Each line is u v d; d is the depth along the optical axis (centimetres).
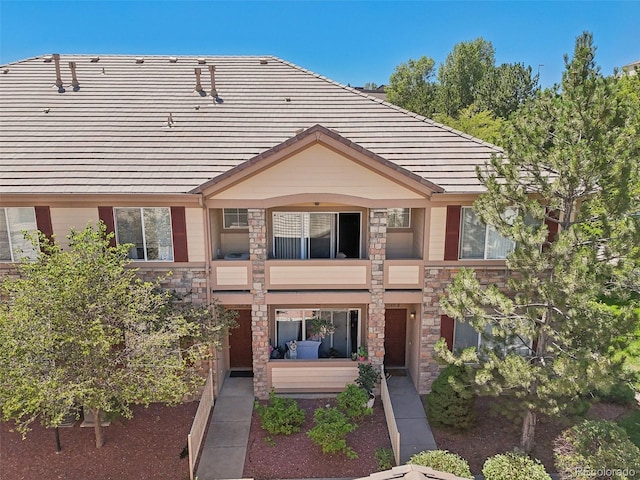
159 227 1434
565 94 1048
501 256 1464
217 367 1542
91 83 1916
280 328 1658
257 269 1468
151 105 1780
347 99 1828
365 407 1384
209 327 1345
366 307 1598
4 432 1308
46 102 1780
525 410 1165
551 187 1084
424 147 1564
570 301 962
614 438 1041
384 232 1448
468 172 1455
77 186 1370
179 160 1493
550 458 1166
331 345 1675
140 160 1488
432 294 1480
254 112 1744
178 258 1448
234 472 1147
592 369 921
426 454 1069
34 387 955
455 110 5303
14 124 1645
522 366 1037
